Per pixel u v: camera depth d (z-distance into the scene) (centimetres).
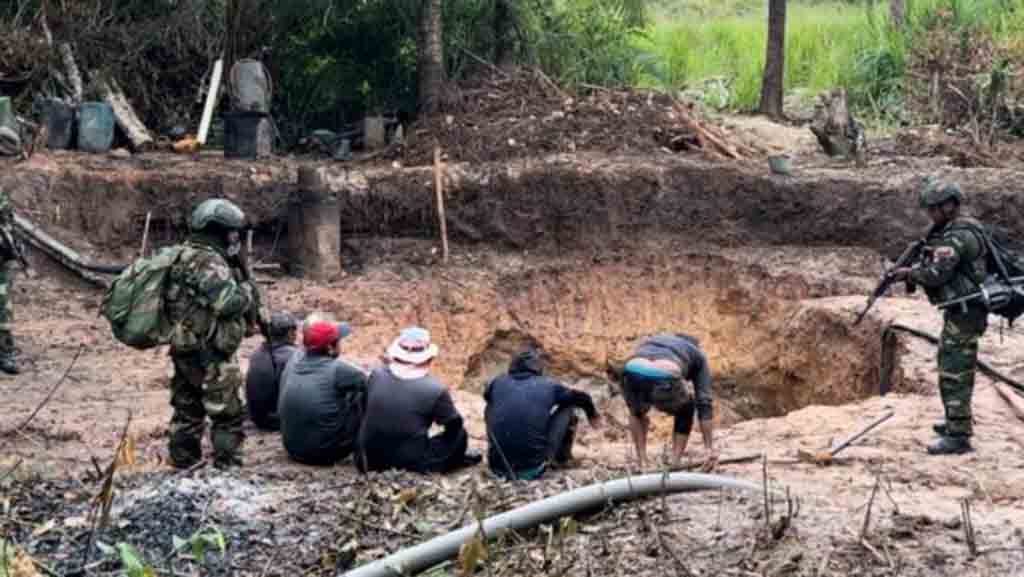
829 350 1583
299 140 2166
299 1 2145
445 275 1792
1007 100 2267
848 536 693
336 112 2278
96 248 1741
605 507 715
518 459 882
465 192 1888
